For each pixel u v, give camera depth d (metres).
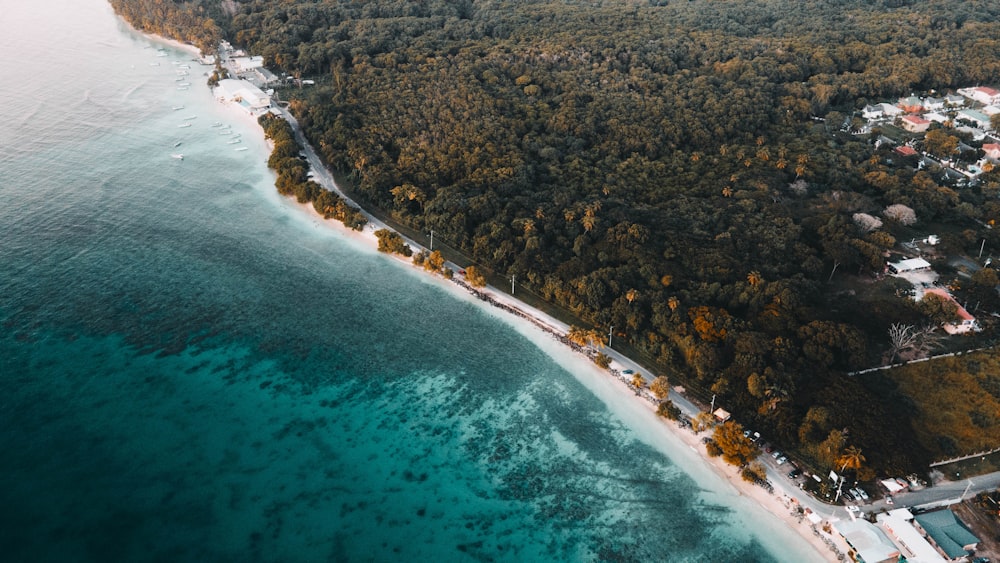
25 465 154.25
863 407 161.50
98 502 146.88
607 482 158.00
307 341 199.88
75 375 181.25
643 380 182.88
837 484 150.38
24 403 171.12
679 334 189.38
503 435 170.12
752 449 154.00
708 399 176.75
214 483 153.12
